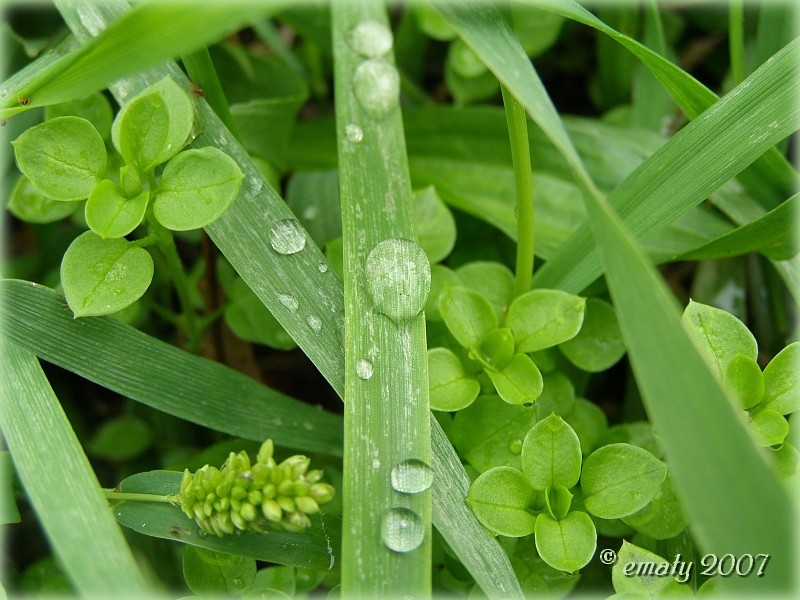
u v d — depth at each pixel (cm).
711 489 13
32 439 14
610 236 13
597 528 16
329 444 16
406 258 15
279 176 19
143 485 15
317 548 15
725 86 20
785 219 16
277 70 19
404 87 20
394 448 14
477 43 14
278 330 17
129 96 16
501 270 17
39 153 15
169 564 17
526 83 14
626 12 19
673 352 13
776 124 15
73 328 15
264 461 14
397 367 14
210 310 18
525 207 16
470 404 15
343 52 15
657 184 16
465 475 14
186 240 19
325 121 20
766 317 18
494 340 15
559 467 14
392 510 14
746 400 15
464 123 19
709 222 17
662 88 19
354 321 14
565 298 15
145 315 18
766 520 13
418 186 19
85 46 13
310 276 15
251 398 16
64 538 14
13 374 15
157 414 18
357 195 15
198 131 15
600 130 19
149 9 13
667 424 13
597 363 16
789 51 15
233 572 15
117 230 14
